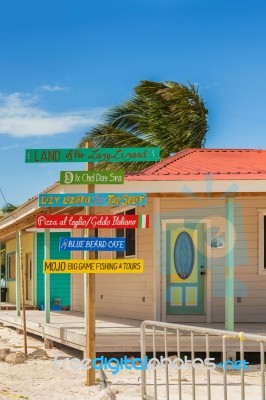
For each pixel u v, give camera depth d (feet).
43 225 34.63
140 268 35.37
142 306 54.44
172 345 43.57
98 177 35.09
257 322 52.85
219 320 52.70
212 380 37.29
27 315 68.08
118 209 58.90
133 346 44.01
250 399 31.58
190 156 61.05
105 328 47.75
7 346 55.52
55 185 45.62
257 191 44.57
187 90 93.76
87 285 36.19
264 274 53.31
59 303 89.81
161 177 44.37
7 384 36.78
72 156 34.63
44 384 36.70
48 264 35.04
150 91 95.20
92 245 35.32
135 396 33.14
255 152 63.82
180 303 52.60
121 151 34.71
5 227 73.72
